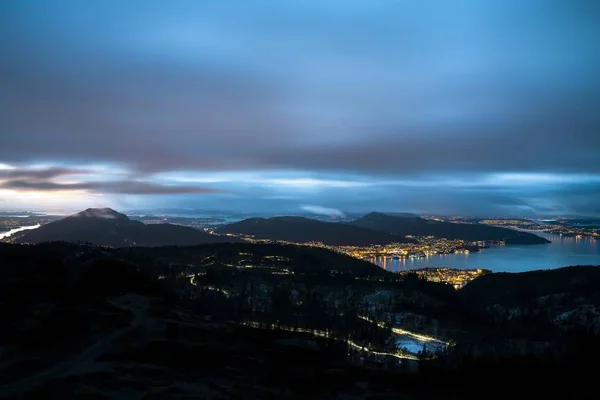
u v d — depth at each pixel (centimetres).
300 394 3428
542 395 3531
